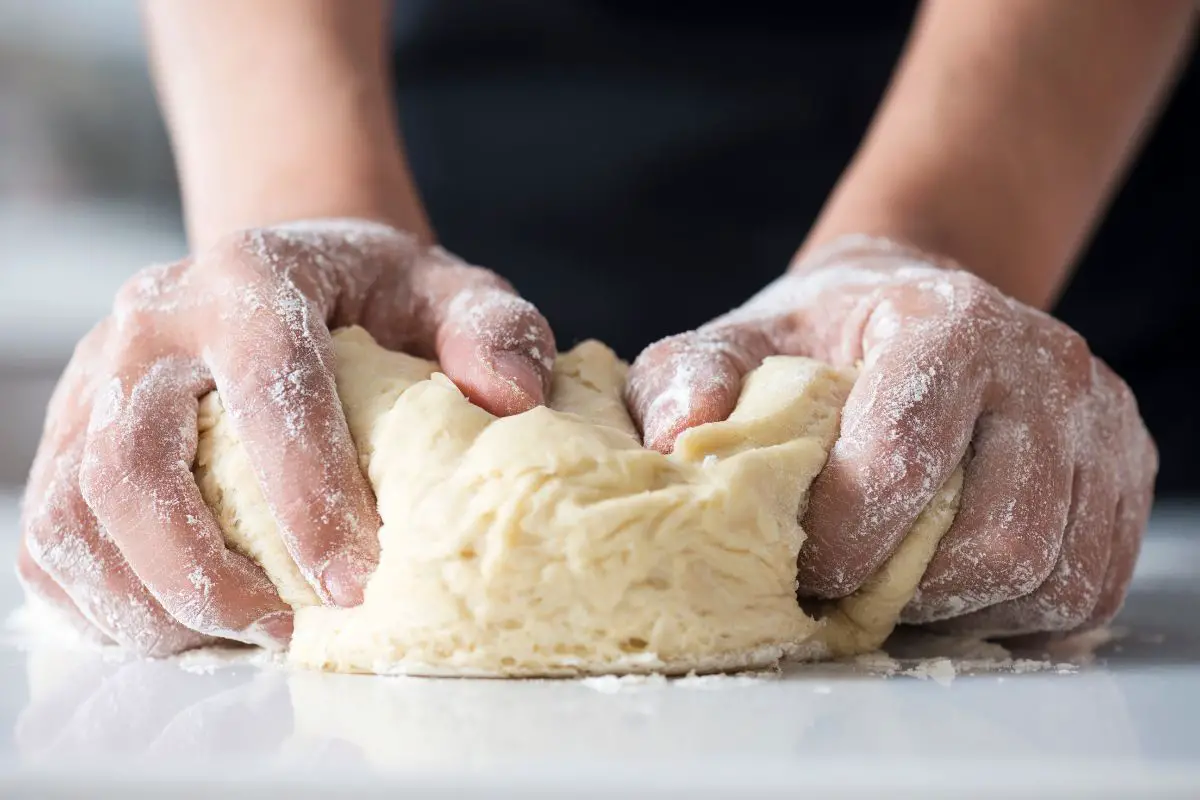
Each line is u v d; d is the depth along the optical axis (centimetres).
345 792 59
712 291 196
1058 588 101
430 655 87
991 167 139
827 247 129
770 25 188
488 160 197
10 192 320
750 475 89
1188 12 155
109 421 95
